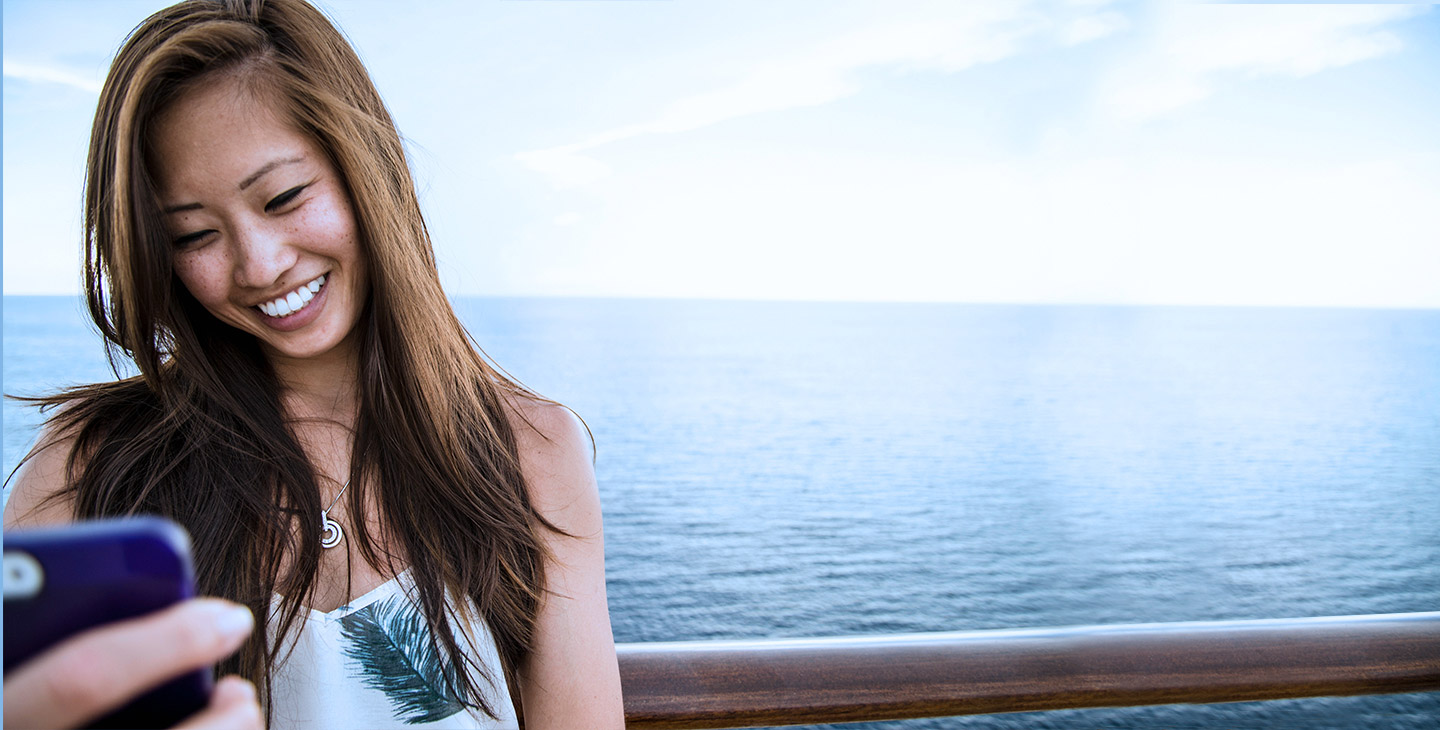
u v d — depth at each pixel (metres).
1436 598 27.38
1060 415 58.66
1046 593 29.38
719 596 28.92
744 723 1.00
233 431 0.91
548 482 1.03
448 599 0.92
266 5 0.84
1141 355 81.94
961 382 70.06
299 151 0.81
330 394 0.97
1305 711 5.34
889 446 50.56
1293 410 59.41
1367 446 49.88
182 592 0.25
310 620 0.90
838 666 1.02
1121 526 36.12
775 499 40.06
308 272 0.84
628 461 46.19
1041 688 1.01
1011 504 39.97
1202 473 44.31
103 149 0.84
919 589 29.78
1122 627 1.09
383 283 0.89
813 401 62.34
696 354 80.94
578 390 64.25
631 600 28.52
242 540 0.88
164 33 0.81
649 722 0.99
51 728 0.21
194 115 0.77
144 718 0.24
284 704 0.90
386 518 0.94
